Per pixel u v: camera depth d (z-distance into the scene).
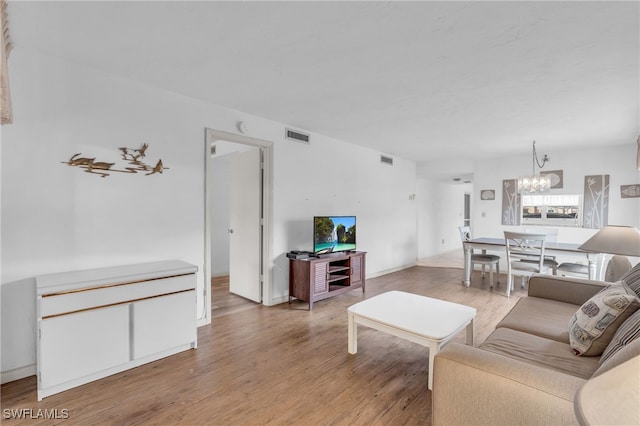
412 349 2.64
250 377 2.19
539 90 2.75
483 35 1.92
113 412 1.80
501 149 5.27
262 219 3.90
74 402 1.88
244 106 3.30
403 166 6.23
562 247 4.15
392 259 5.95
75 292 2.01
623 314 1.53
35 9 1.71
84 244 2.43
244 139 3.50
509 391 1.11
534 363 1.56
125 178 2.64
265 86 2.78
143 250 2.75
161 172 2.86
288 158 4.00
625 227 2.15
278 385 2.09
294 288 3.89
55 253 2.30
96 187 2.49
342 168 4.80
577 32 1.86
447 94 2.89
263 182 3.88
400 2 1.63
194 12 1.74
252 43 2.07
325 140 4.51
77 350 2.01
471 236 6.23
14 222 2.13
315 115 3.57
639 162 4.03
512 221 5.78
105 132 2.53
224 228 5.64
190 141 3.05
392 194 5.92
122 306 2.20
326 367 2.33
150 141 2.78
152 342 2.35
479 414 1.18
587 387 0.62
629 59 2.18
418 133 4.31
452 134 4.33
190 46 2.12
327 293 3.88
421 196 7.82
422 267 6.45
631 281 1.93
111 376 2.18
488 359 1.23
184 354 2.53
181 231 3.00
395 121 3.75
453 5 1.64
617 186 4.85
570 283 2.49
